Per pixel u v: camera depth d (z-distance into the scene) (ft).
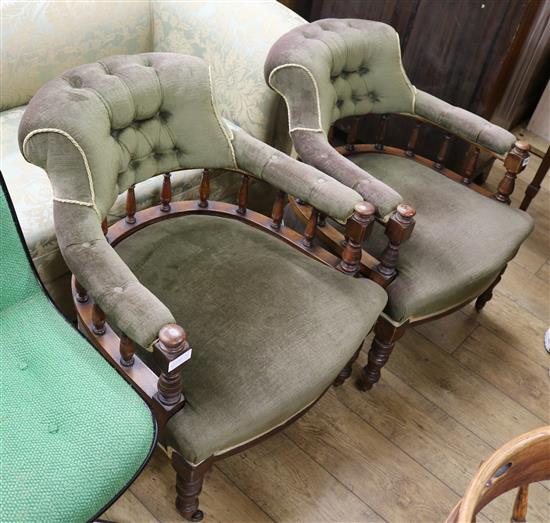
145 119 3.49
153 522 3.70
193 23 4.90
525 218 4.69
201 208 4.10
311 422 4.39
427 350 5.08
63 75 3.23
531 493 4.15
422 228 4.29
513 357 5.18
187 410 2.97
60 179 3.02
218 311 3.37
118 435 2.63
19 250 3.05
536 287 5.91
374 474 4.16
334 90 4.35
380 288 3.82
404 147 6.80
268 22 4.60
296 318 3.43
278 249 3.89
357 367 4.83
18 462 2.48
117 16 4.83
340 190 3.61
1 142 4.28
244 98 4.82
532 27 5.97
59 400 2.72
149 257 3.64
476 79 5.90
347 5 6.43
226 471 4.01
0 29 4.23
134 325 2.65
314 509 3.92
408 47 6.21
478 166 6.55
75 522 2.48
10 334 2.98
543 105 7.86
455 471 4.26
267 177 3.76
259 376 3.13
